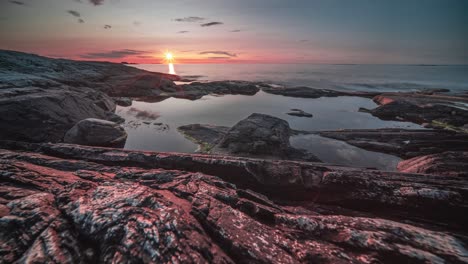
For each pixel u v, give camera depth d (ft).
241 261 15.64
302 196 31.22
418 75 529.86
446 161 47.09
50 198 19.63
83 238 15.42
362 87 284.20
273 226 20.49
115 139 71.87
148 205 18.48
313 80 372.99
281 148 67.05
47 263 13.19
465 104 135.85
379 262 15.83
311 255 16.48
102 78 208.64
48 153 38.42
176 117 120.06
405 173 34.32
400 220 25.67
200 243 15.51
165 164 35.76
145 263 13.35
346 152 71.05
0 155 32.63
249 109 146.41
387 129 90.38
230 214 20.26
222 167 34.71
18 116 65.51
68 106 83.97
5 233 14.89
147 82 197.98
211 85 238.89
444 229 23.62
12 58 176.55
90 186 22.45
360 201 28.45
